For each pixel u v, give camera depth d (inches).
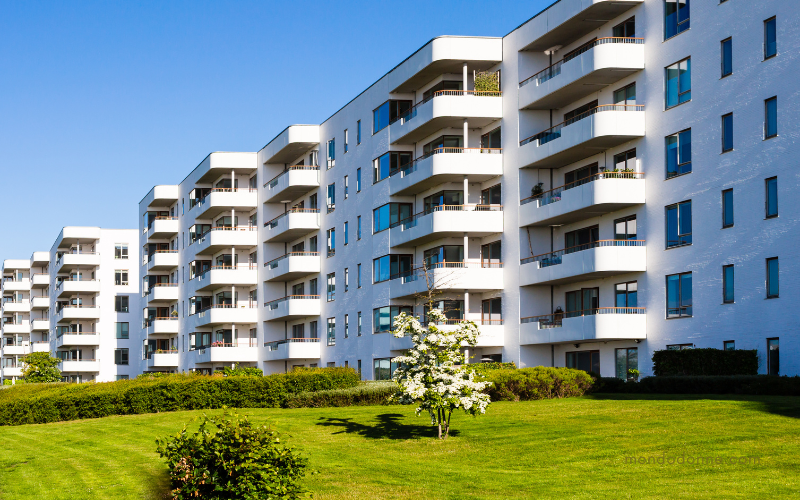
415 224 1967.3
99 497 786.8
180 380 1494.8
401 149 2122.3
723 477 734.5
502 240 1867.6
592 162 1704.0
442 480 804.6
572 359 1731.1
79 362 3934.5
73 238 4033.0
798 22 1275.8
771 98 1315.2
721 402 1078.4
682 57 1478.8
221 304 2812.5
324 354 2426.2
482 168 1872.5
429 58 1915.6
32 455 1058.7
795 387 1149.1
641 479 752.3
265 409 1444.4
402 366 1035.3
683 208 1464.1
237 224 2869.1
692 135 1451.8
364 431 1121.4
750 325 1323.8
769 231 1301.7
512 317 1814.7
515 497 717.9
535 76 1798.7
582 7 1614.2
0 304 5610.2
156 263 3289.9
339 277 2358.5
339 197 2377.0
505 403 1289.4
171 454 661.9
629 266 1530.5
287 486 660.7
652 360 1444.4
